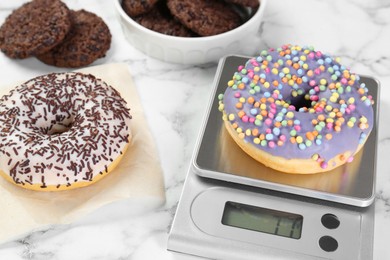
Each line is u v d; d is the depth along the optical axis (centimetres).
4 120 51
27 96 53
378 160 53
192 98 57
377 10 64
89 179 50
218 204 47
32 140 50
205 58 58
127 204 51
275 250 45
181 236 46
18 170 49
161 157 53
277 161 47
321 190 47
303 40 61
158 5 59
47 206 50
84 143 50
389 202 51
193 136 55
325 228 46
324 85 49
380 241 49
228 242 46
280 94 49
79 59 57
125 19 57
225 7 59
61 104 53
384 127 55
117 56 60
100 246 49
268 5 64
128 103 56
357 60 60
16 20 58
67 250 49
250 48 61
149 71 59
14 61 59
